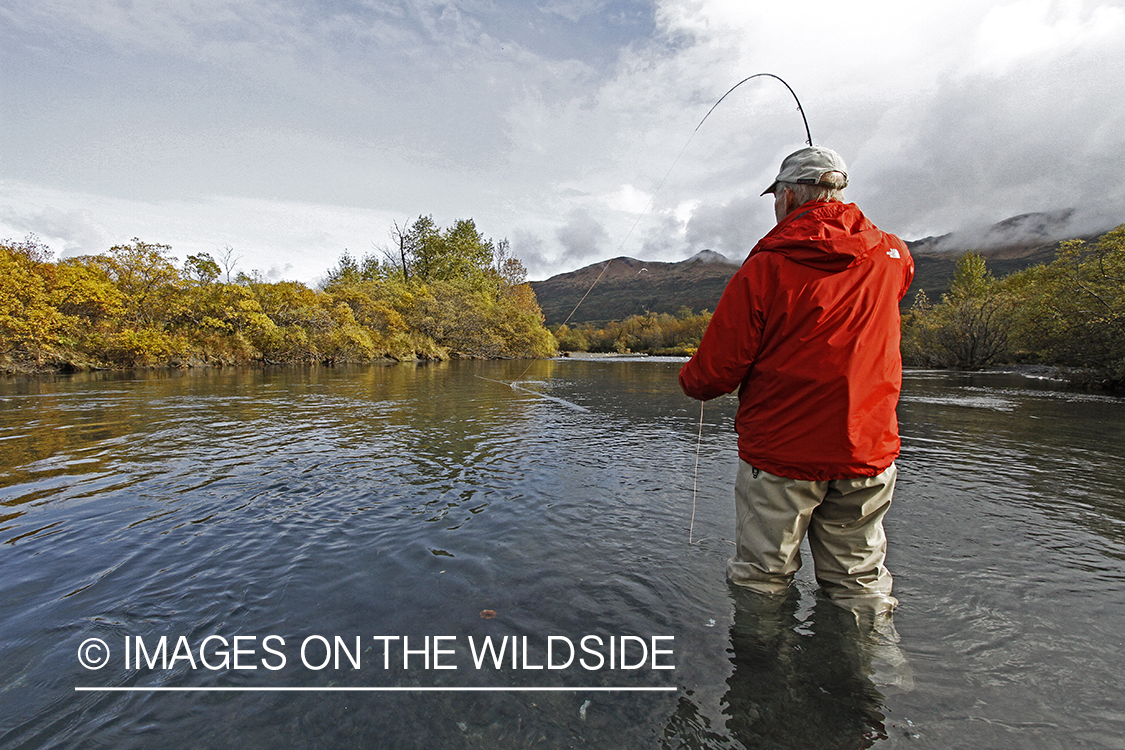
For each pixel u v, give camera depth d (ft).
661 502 10.54
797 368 5.78
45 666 5.10
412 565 7.47
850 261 5.65
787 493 6.17
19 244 52.39
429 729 4.36
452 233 131.03
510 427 19.70
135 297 60.70
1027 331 47.88
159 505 10.05
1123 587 6.93
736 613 6.18
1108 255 41.45
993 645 5.57
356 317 85.66
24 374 46.65
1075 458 14.97
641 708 4.61
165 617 6.03
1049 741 4.20
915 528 9.16
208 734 4.28
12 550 7.86
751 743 4.19
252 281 72.33
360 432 18.06
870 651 5.43
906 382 46.73
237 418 21.04
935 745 4.16
